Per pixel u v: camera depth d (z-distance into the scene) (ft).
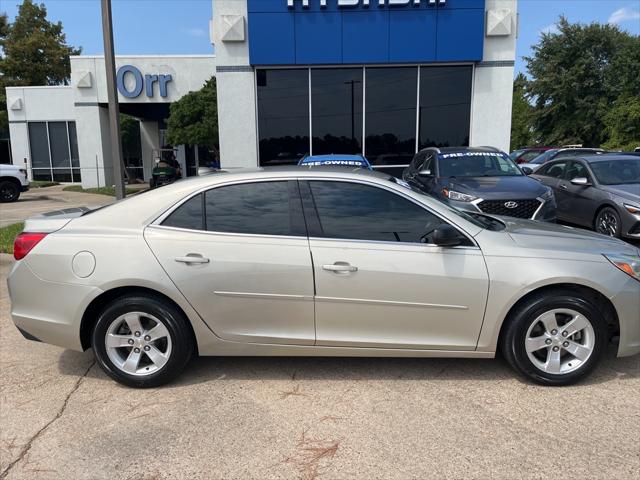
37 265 12.59
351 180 12.76
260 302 12.30
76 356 14.84
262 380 13.02
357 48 41.47
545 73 129.70
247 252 12.25
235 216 12.62
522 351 12.29
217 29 42.45
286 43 41.55
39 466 9.68
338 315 12.30
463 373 13.25
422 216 12.57
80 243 12.51
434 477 9.12
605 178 29.58
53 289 12.50
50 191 71.31
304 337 12.44
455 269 12.09
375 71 42.93
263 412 11.46
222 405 11.80
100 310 12.78
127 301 12.36
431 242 12.34
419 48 41.32
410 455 9.77
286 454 9.89
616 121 101.76
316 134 43.98
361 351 12.52
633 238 27.20
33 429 10.94
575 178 30.37
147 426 10.98
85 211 14.06
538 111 133.90
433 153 30.83
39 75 125.29
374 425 10.84
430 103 43.32
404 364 13.83
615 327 12.65
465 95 43.11
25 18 130.52
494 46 42.19
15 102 83.15
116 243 12.44
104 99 68.69
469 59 41.37
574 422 10.84
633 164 30.32
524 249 12.29
